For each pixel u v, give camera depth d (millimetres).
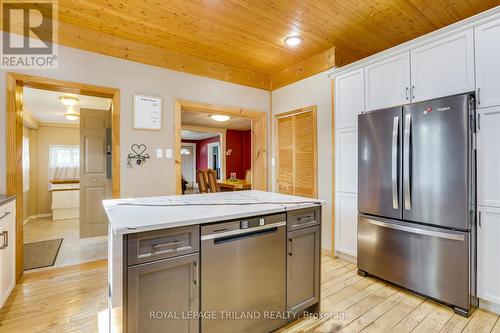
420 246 2166
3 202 2006
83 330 1757
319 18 2518
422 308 2041
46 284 2422
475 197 1952
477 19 1932
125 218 1359
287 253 1780
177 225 1314
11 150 2371
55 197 5410
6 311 1975
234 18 2525
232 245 1524
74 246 3555
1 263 2012
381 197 2439
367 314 1965
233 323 1540
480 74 1938
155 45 3100
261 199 2053
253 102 3994
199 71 3471
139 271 1220
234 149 8281
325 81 3273
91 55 2742
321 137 3330
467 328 1783
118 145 2896
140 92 3035
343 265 2895
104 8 2350
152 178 3104
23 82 2457
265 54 3354
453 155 1967
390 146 2361
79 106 4723
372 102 2672
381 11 2391
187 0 2238
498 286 1862
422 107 2139
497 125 1863
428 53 2240
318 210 1963
